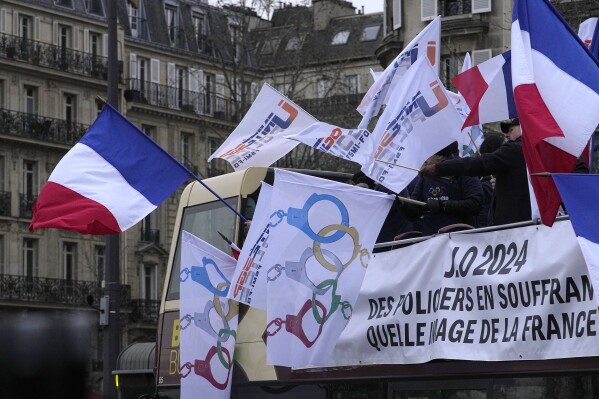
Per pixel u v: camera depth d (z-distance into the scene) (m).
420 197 10.77
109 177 12.08
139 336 72.88
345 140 10.67
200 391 11.48
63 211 11.95
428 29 12.20
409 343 9.18
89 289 69.69
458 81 11.76
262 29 49.25
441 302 8.91
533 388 8.09
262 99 12.59
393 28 52.12
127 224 12.00
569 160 8.47
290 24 47.78
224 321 11.45
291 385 10.55
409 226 11.59
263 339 11.05
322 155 41.69
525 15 8.66
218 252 11.60
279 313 9.84
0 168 68.06
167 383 12.73
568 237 8.01
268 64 53.94
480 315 8.55
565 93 8.52
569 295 7.91
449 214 10.19
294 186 9.89
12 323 3.39
